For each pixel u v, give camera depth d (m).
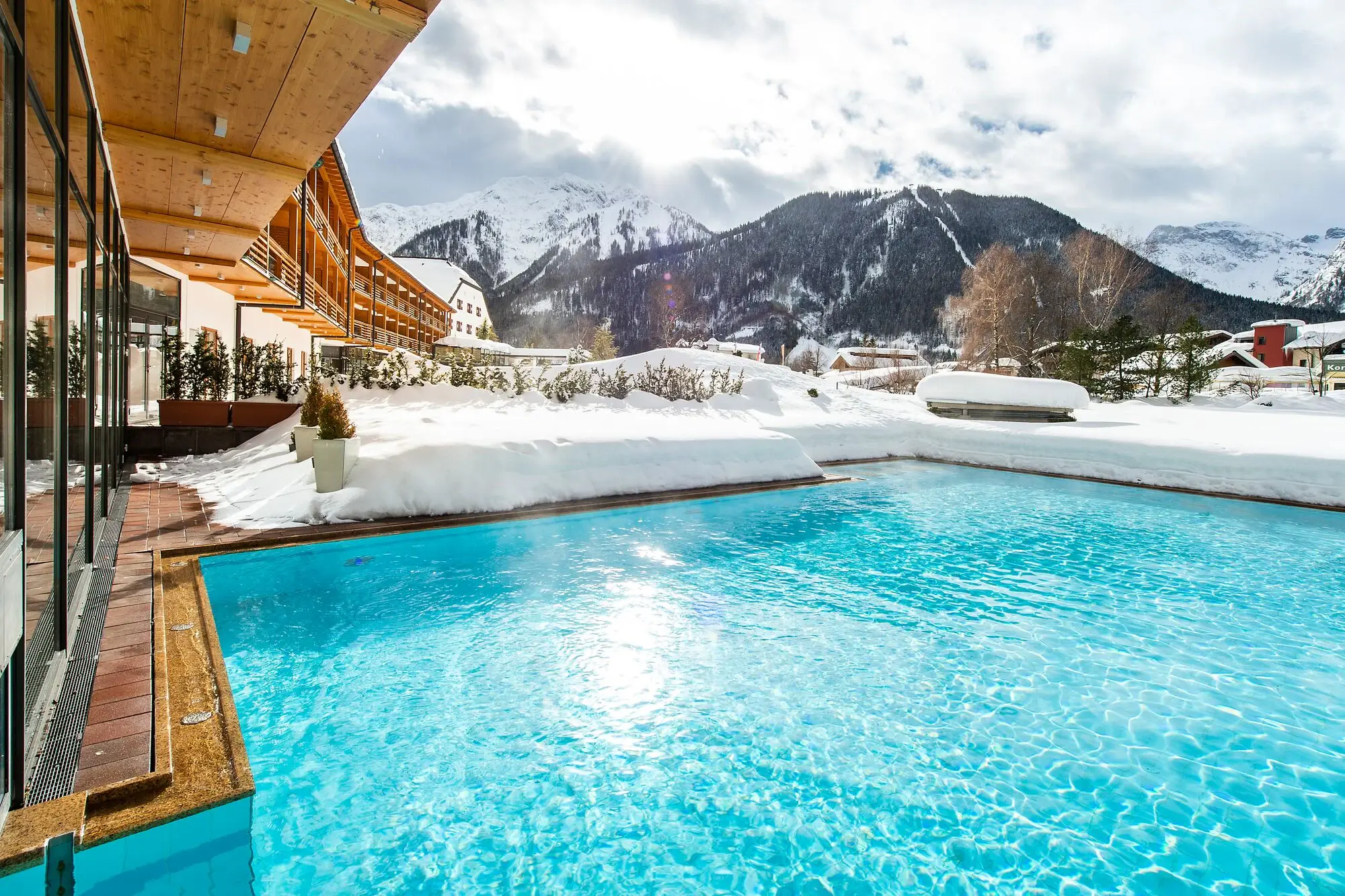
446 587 5.12
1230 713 3.49
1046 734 3.25
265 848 2.32
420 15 4.55
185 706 2.86
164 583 4.44
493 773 2.81
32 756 2.36
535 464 7.80
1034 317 36.62
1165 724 3.36
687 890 2.21
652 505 8.20
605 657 3.99
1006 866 2.35
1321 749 3.14
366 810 2.54
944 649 4.26
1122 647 4.35
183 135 6.49
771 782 2.81
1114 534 7.61
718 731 3.20
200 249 10.73
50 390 2.67
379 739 3.03
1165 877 2.30
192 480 7.81
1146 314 37.03
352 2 4.36
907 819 2.59
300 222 16.86
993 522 8.20
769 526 7.63
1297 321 58.81
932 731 3.25
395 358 15.30
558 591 5.16
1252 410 20.23
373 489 6.52
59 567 2.86
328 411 6.53
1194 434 13.15
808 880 2.27
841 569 6.03
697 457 9.60
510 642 4.17
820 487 10.30
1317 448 10.57
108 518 5.74
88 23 4.60
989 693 3.67
